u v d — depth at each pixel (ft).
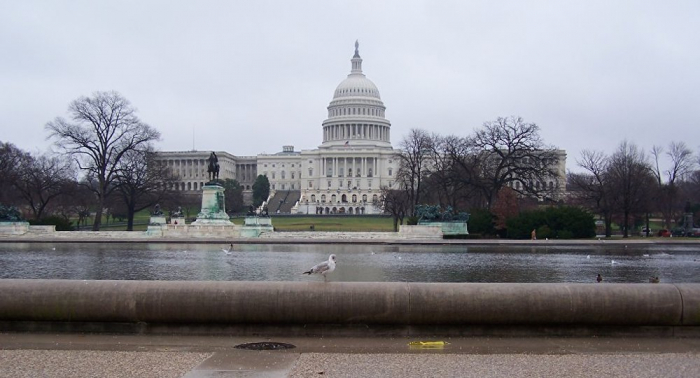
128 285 51.90
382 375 39.60
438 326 51.13
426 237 248.52
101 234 258.98
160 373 39.91
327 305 50.57
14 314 51.47
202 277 114.01
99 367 41.39
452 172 313.12
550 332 51.16
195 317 50.96
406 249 194.80
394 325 51.16
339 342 49.37
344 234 256.32
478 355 45.16
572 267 134.21
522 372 40.45
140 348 47.14
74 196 345.31
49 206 402.11
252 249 193.06
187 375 39.55
